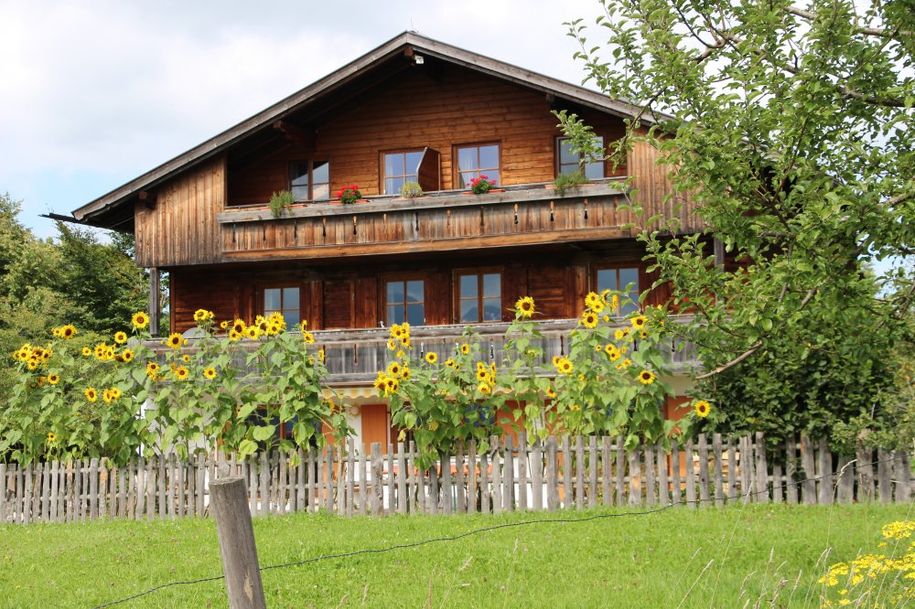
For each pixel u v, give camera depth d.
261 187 25.58
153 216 24.19
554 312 24.08
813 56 7.94
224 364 14.52
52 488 15.27
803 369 13.45
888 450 13.17
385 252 22.80
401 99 25.00
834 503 13.29
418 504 14.09
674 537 11.06
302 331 14.86
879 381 13.36
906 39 8.19
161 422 14.92
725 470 13.90
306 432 14.14
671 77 8.55
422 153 24.81
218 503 5.91
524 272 24.31
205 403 14.51
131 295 41.66
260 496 14.42
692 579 9.06
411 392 13.95
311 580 9.73
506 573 9.72
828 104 8.07
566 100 22.23
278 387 14.26
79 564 11.31
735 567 9.60
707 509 13.01
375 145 25.06
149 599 9.40
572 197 21.83
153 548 11.90
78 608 9.21
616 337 13.81
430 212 22.62
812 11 8.72
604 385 13.70
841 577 8.60
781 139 8.27
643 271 23.64
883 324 8.73
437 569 9.96
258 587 5.92
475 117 24.56
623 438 13.81
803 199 8.13
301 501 14.31
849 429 13.01
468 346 14.45
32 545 12.89
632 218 21.47
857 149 8.22
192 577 10.25
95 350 15.27
